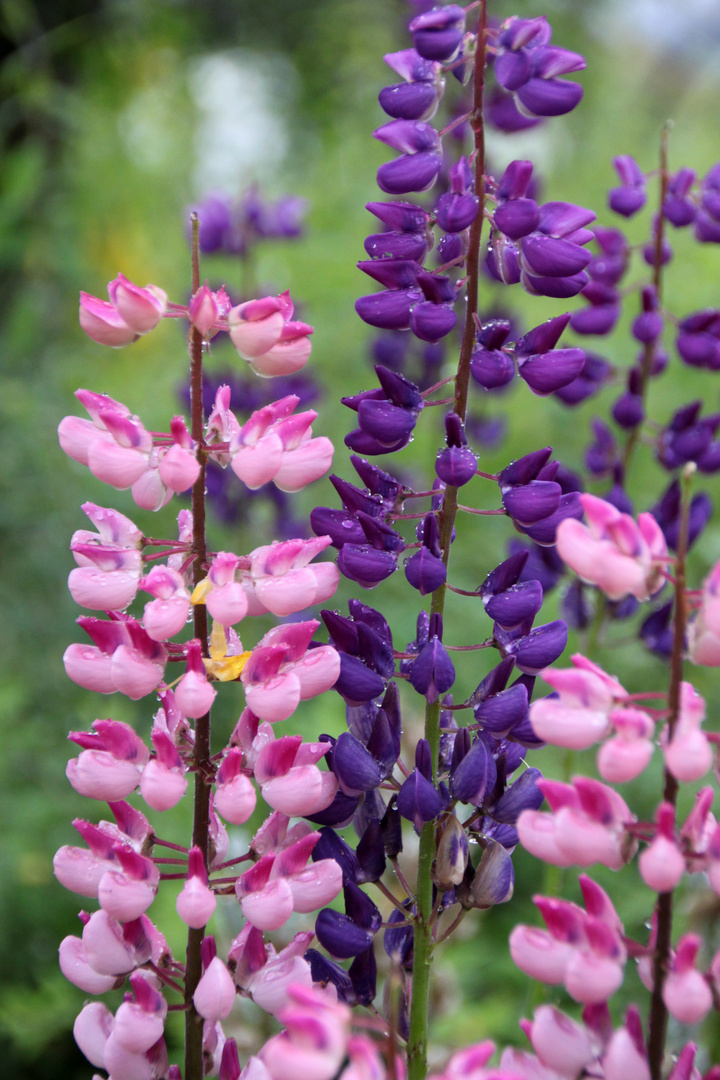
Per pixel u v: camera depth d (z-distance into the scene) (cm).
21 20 251
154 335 233
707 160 235
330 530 79
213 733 118
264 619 120
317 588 76
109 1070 76
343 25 302
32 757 137
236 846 98
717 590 71
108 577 76
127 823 77
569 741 72
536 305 196
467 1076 70
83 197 250
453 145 109
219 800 75
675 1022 89
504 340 77
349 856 78
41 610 158
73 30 276
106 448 76
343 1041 70
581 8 305
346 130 284
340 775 77
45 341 229
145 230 261
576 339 114
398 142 77
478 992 106
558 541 72
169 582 75
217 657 76
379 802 79
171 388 194
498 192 77
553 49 76
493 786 78
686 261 180
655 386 172
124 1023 75
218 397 76
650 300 95
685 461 95
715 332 95
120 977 77
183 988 77
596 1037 73
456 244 78
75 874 76
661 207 95
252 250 141
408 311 77
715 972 73
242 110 335
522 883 113
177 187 284
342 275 189
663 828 71
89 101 272
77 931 124
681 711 71
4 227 215
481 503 158
